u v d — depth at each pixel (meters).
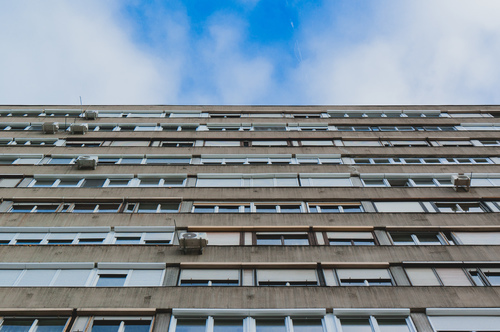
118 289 14.83
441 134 28.34
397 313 14.05
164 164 23.91
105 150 25.80
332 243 17.81
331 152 25.81
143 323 13.91
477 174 23.11
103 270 16.06
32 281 15.57
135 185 22.28
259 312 13.98
